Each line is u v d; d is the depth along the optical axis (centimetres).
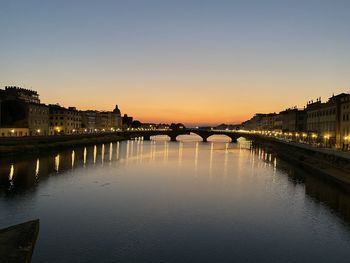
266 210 5297
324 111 13450
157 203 5616
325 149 9775
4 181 7100
